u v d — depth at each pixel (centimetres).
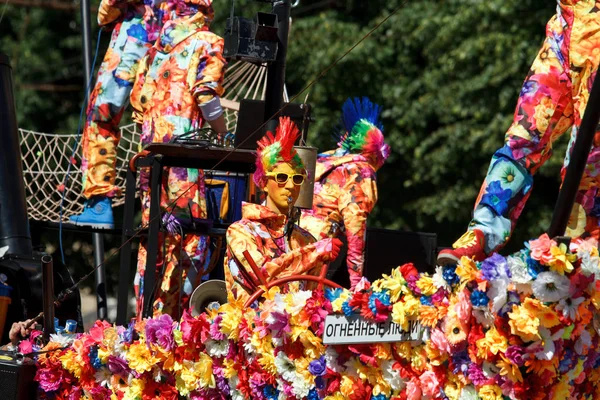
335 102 3441
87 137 1523
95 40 3762
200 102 1392
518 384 814
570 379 834
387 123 3412
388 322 864
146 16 1488
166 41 1426
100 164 1518
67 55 3975
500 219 1012
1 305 1326
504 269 806
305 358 902
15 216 1459
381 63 3394
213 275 1477
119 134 1542
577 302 801
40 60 3816
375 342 866
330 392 895
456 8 3294
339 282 1424
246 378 948
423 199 3312
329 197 1342
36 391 1098
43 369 1091
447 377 858
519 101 1038
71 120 3716
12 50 3822
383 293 861
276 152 1040
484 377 823
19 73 3800
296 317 894
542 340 805
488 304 818
